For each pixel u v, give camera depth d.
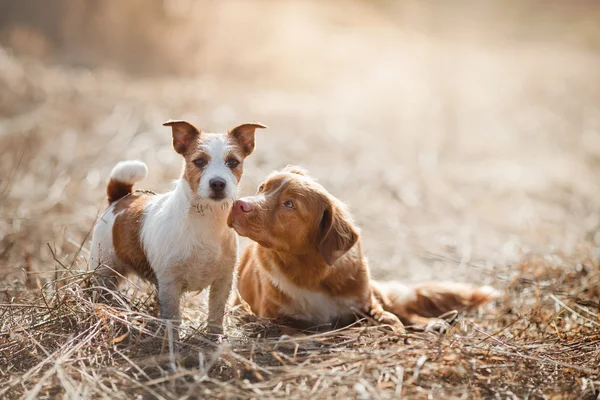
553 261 8.55
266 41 26.42
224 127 14.42
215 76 22.14
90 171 11.91
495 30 33.97
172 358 5.08
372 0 35.88
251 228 5.93
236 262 6.43
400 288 7.49
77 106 15.53
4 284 7.32
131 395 4.88
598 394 5.23
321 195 6.19
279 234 6.05
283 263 6.39
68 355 5.18
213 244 6.08
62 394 4.84
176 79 21.23
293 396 4.84
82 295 6.14
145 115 14.94
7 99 15.29
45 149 12.77
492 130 17.86
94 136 13.70
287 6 31.83
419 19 34.38
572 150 16.56
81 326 5.78
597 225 11.00
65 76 18.33
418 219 11.40
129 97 16.58
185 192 6.00
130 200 6.80
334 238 6.15
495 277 8.15
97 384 4.94
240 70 23.02
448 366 5.29
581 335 6.30
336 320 6.57
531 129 18.11
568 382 5.36
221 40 25.17
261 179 11.50
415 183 13.00
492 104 20.41
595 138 17.48
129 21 23.97
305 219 6.10
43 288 6.38
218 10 27.27
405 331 6.17
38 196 10.62
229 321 6.57
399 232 10.48
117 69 21.70
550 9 38.62
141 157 12.57
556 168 14.96
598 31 34.28
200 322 6.49
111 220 6.64
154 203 6.46
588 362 5.70
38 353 5.52
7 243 8.62
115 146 13.14
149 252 6.15
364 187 12.40
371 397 4.79
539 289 7.42
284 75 22.70
